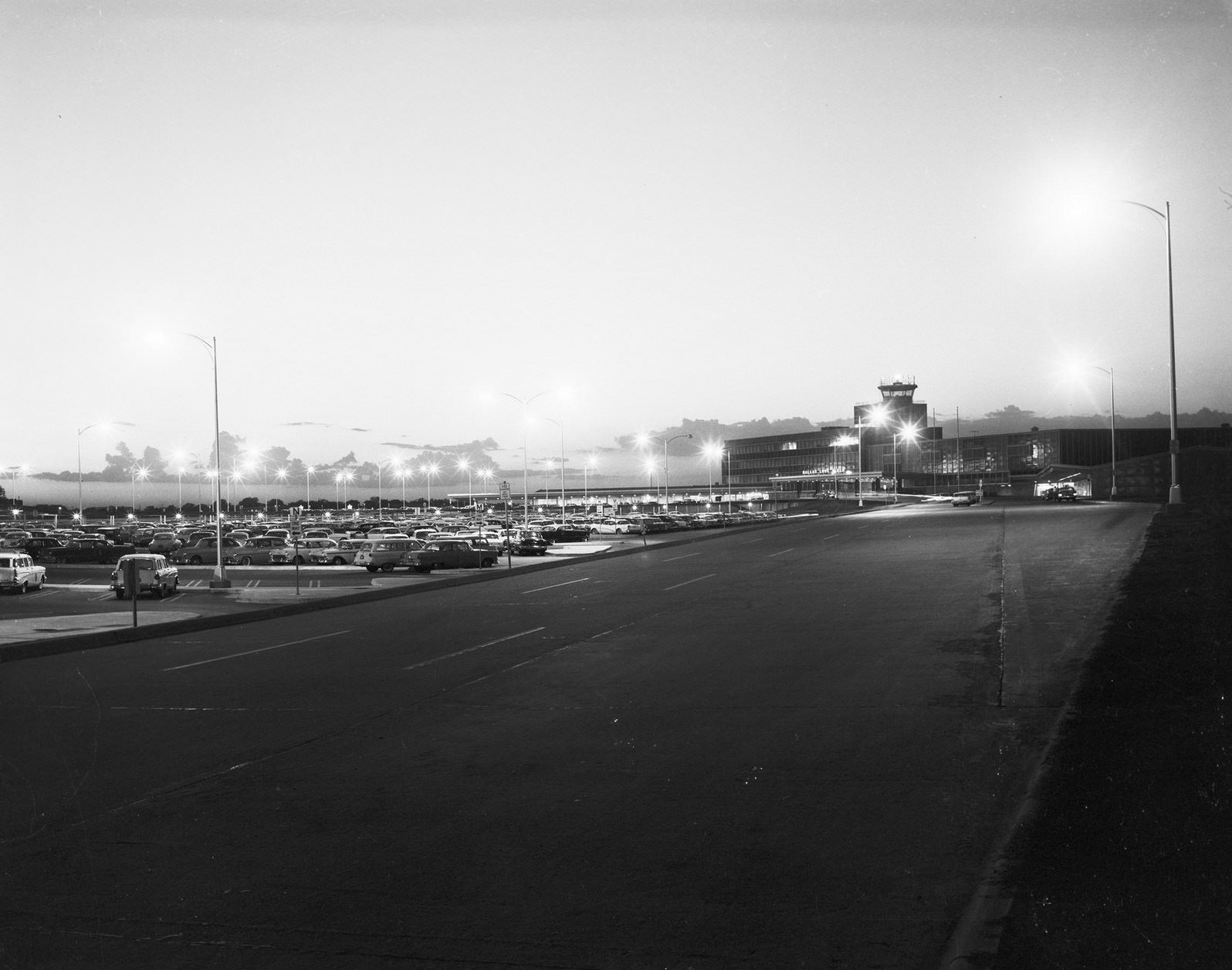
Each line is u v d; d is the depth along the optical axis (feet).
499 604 88.69
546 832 24.86
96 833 25.98
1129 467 270.26
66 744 37.17
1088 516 172.35
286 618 88.02
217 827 26.17
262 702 45.19
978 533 144.25
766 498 624.59
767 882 20.90
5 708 45.32
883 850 22.59
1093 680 36.96
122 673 55.67
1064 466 473.67
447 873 22.16
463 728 37.96
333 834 25.26
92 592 131.85
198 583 138.92
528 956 17.81
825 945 17.81
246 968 17.74
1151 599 54.70
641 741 34.60
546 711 40.60
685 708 39.93
